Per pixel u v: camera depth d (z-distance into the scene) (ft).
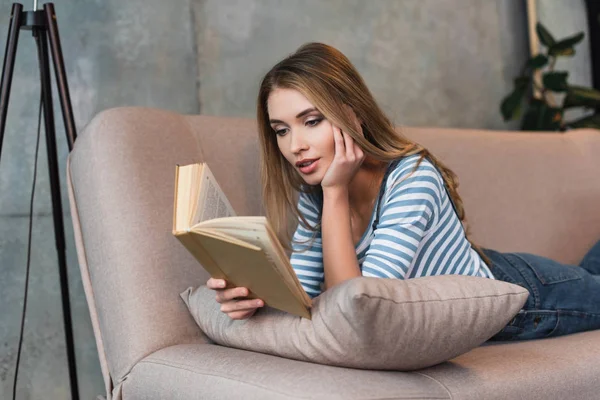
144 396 4.56
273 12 8.95
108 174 5.30
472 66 10.73
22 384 7.23
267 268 3.58
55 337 7.43
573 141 8.45
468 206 7.22
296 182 5.34
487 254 5.77
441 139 7.32
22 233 7.30
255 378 3.74
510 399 3.85
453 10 10.55
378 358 3.67
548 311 5.46
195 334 5.07
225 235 3.53
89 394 7.61
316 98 4.73
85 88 7.63
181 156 5.67
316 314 3.82
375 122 5.04
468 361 4.27
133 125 5.52
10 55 6.21
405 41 10.05
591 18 11.69
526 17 11.33
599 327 5.83
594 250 7.59
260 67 8.82
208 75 8.43
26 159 7.34
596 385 4.38
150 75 8.01
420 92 10.16
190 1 8.33
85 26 7.64
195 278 5.29
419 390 3.56
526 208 7.64
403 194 4.67
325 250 4.69
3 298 7.16
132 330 4.90
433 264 4.81
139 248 5.13
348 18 9.55
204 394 3.95
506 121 10.44
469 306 3.82
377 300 3.50
